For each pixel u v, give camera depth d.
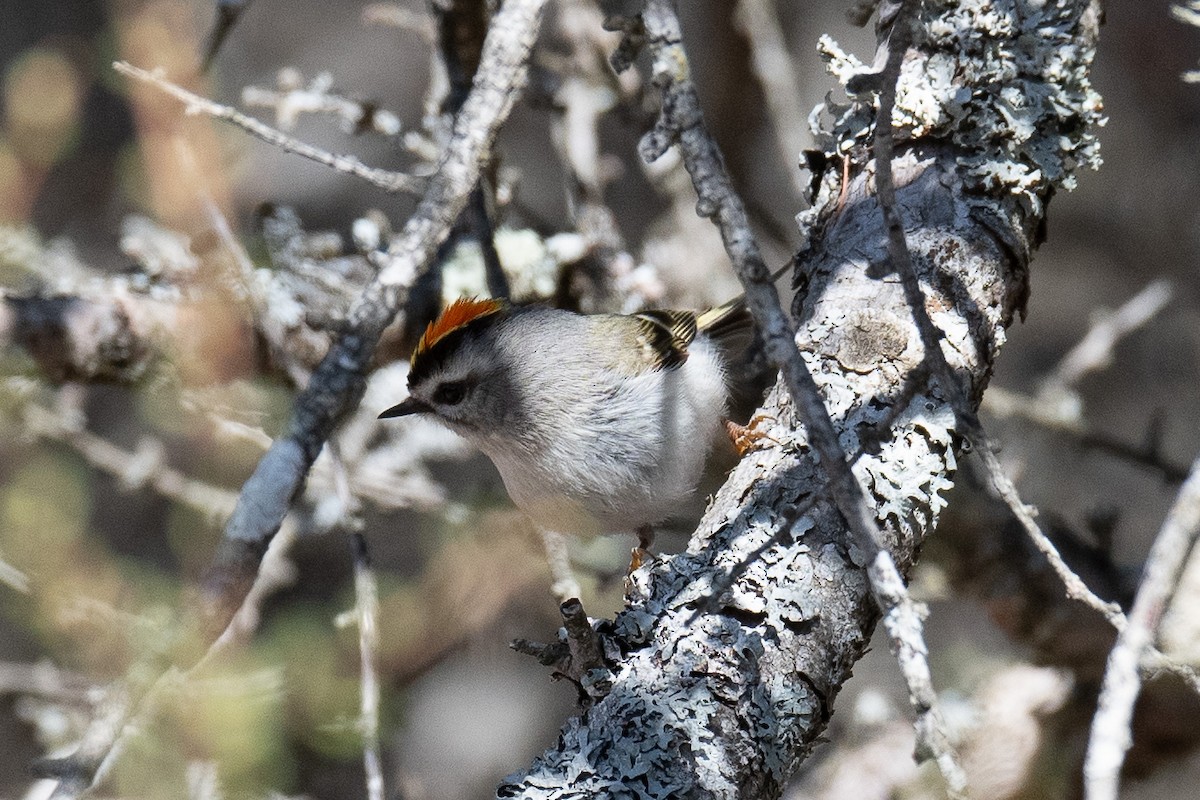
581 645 4.49
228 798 7.11
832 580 4.78
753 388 8.21
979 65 5.60
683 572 4.90
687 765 4.36
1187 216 11.91
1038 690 8.34
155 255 8.12
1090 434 9.31
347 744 7.61
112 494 10.30
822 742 4.85
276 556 8.65
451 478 11.40
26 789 8.88
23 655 9.86
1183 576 7.51
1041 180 5.61
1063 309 12.16
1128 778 8.15
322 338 8.04
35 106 10.77
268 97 8.55
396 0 12.72
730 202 3.96
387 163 12.23
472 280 8.84
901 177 5.57
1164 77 11.88
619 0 11.13
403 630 9.14
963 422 3.95
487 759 10.20
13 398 7.94
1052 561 3.74
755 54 10.18
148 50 9.20
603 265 9.36
